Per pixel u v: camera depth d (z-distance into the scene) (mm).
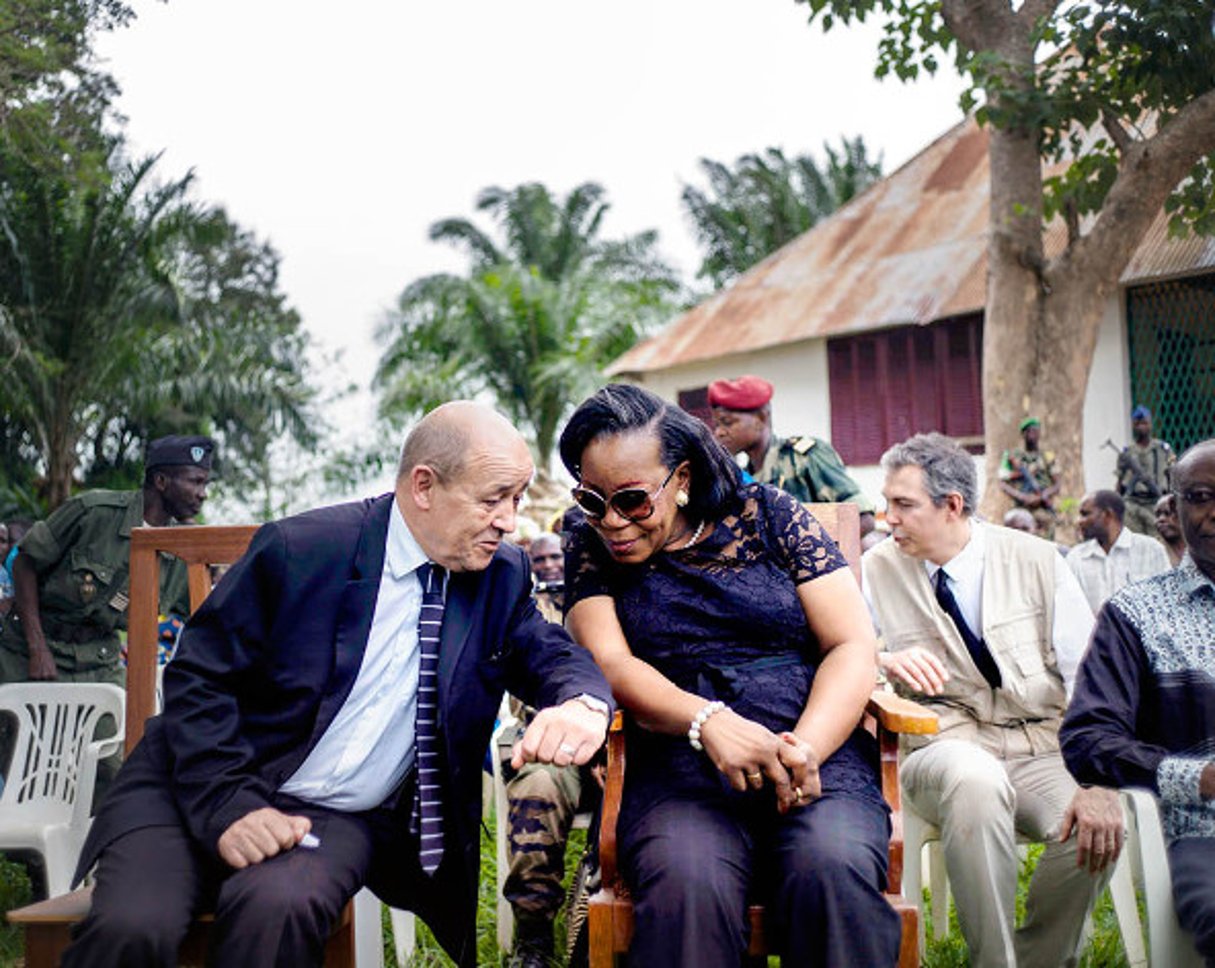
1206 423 10734
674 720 2463
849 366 14391
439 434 2443
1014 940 3018
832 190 26062
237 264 19641
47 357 12297
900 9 8461
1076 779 2750
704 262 26109
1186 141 7836
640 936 2246
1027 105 8062
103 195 11414
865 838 2318
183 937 2186
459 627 2500
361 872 2373
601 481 2559
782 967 2295
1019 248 8797
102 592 4344
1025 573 3367
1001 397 8945
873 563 3539
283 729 2438
